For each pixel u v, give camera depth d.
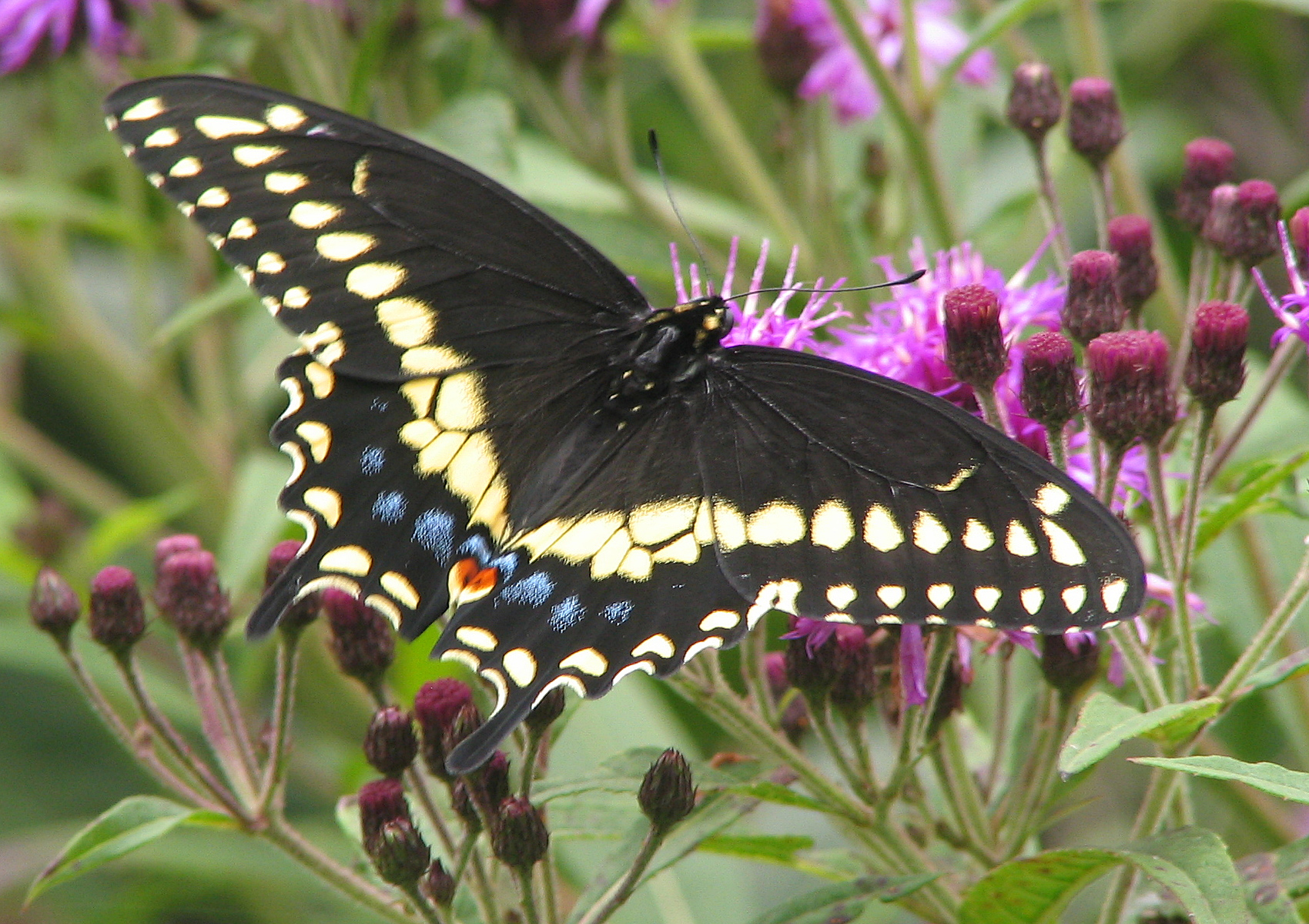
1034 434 0.70
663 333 0.70
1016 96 0.72
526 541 0.69
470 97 0.75
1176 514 0.71
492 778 0.69
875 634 0.71
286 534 0.78
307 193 0.70
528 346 0.70
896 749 0.71
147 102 0.69
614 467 0.70
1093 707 0.67
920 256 0.72
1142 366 0.68
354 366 0.70
